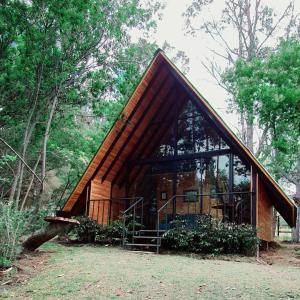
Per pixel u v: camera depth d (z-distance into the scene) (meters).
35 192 14.53
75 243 11.95
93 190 13.39
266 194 11.52
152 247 10.55
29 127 12.12
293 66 15.75
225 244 9.41
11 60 11.23
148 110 13.52
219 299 4.64
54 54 11.28
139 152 14.24
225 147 12.18
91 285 5.45
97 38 11.70
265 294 4.85
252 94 15.91
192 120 13.31
